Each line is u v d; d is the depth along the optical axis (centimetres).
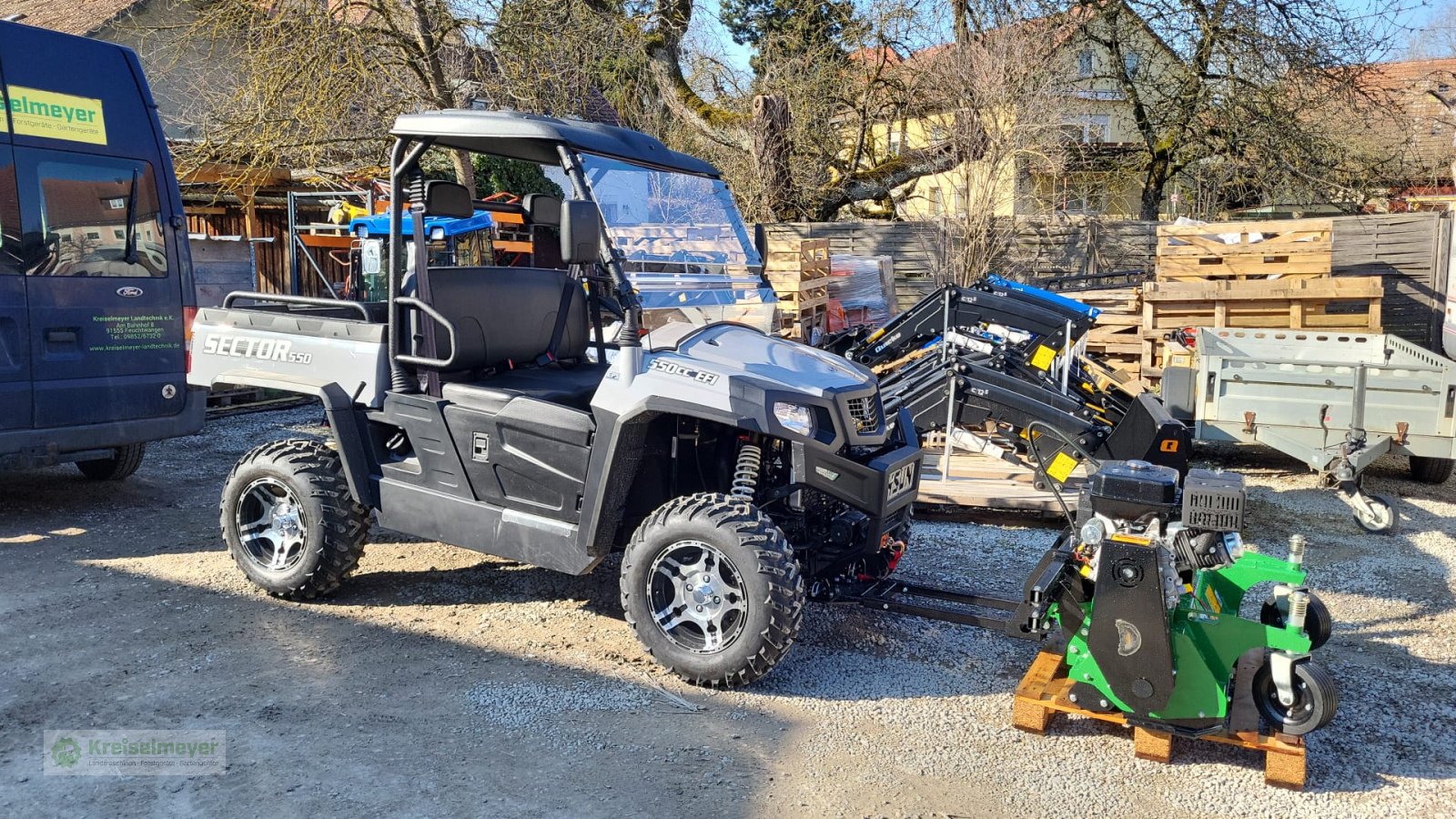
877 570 459
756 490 425
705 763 346
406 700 386
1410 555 594
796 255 938
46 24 1969
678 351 412
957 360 680
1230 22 1719
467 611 483
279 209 1452
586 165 423
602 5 1548
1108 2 1744
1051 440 655
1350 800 332
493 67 1316
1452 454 655
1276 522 661
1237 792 336
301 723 365
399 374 452
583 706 385
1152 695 344
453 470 444
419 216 441
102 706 374
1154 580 336
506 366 494
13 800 309
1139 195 2289
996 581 542
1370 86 1755
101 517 635
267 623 460
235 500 485
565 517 423
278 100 1191
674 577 405
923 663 438
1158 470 361
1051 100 1489
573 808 315
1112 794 332
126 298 641
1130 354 975
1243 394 702
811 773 341
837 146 1809
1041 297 730
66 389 610
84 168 621
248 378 481
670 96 1695
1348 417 675
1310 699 337
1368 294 886
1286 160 1773
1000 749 362
